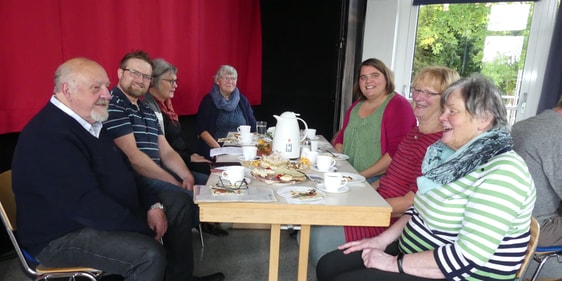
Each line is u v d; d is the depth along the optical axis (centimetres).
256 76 407
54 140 129
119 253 132
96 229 135
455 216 108
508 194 96
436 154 123
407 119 197
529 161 158
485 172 102
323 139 256
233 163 170
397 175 160
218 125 293
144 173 188
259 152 193
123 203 152
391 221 157
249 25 395
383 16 395
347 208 120
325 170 162
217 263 211
